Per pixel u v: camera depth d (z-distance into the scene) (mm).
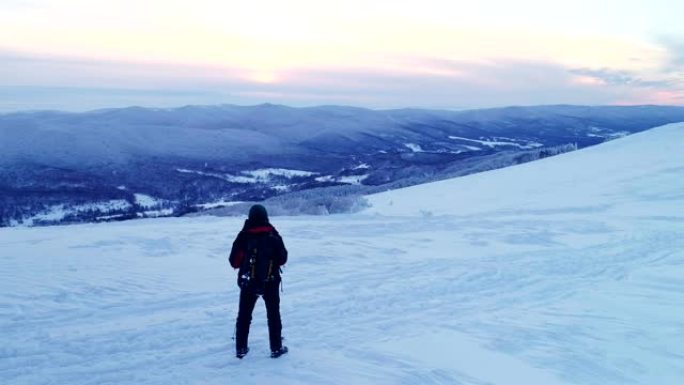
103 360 5434
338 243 13414
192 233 14289
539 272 10156
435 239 14438
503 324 6500
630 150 44469
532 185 33125
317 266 10711
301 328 6516
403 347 5586
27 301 7645
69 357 5527
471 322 6660
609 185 29625
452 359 5160
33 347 5820
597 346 5547
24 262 10188
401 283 9211
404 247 13180
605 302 7660
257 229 5371
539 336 5941
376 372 4805
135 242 12672
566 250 12750
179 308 7582
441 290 8719
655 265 10570
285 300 7965
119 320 6961
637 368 4895
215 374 4930
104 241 12703
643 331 6070
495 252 12625
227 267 10453
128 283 8906
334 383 4547
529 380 4590
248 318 5406
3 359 5453
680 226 16156
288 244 12961
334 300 7973
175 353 5629
